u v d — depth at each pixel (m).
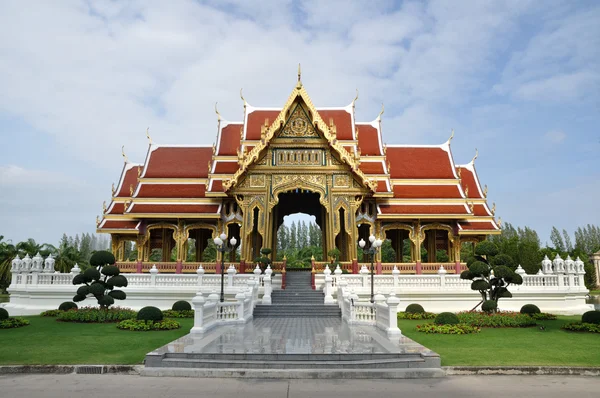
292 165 38.44
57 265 60.28
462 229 38.84
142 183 40.75
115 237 40.12
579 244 116.88
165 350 13.99
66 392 11.05
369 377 12.64
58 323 22.39
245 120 42.38
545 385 11.94
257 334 17.89
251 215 37.75
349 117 42.94
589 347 16.20
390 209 39.00
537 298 30.16
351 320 21.66
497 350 15.62
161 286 29.48
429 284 29.81
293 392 11.08
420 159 43.50
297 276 34.91
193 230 46.09
